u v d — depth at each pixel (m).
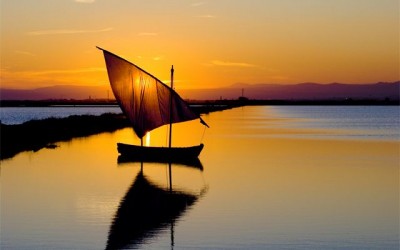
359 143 64.38
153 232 21.14
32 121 92.44
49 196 28.44
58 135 73.00
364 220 23.44
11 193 29.33
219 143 62.53
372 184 32.91
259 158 46.84
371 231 21.59
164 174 36.91
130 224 22.41
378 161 45.22
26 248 18.98
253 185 32.28
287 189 30.91
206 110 194.12
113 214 24.25
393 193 29.88
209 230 21.48
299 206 26.20
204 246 19.33
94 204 26.52
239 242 19.86
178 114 46.84
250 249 19.03
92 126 93.12
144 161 44.75
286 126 103.19
